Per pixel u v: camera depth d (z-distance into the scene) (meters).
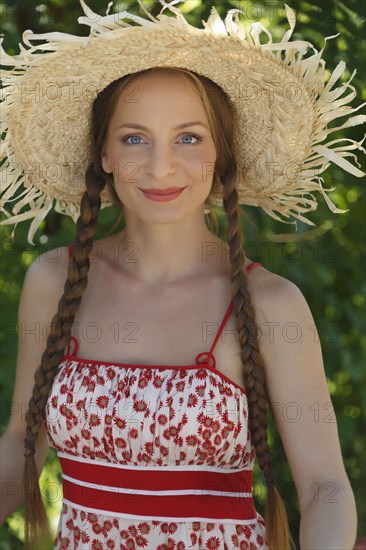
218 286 2.86
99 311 2.88
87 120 3.00
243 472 2.78
